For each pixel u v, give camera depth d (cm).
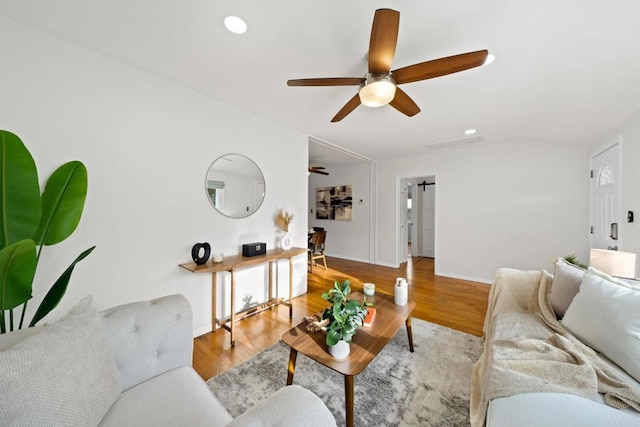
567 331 146
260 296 287
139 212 196
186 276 223
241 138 264
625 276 175
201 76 202
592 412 90
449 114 262
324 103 248
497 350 137
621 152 245
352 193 577
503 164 385
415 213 643
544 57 160
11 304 114
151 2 128
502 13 126
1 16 143
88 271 173
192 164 226
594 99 209
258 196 283
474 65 135
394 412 143
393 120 287
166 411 92
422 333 234
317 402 77
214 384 165
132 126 191
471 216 413
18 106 148
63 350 79
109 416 88
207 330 238
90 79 172
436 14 128
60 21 145
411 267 510
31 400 66
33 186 130
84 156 171
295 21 138
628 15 122
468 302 316
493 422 94
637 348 109
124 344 106
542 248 359
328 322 154
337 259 588
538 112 248
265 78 202
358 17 134
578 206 336
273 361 190
